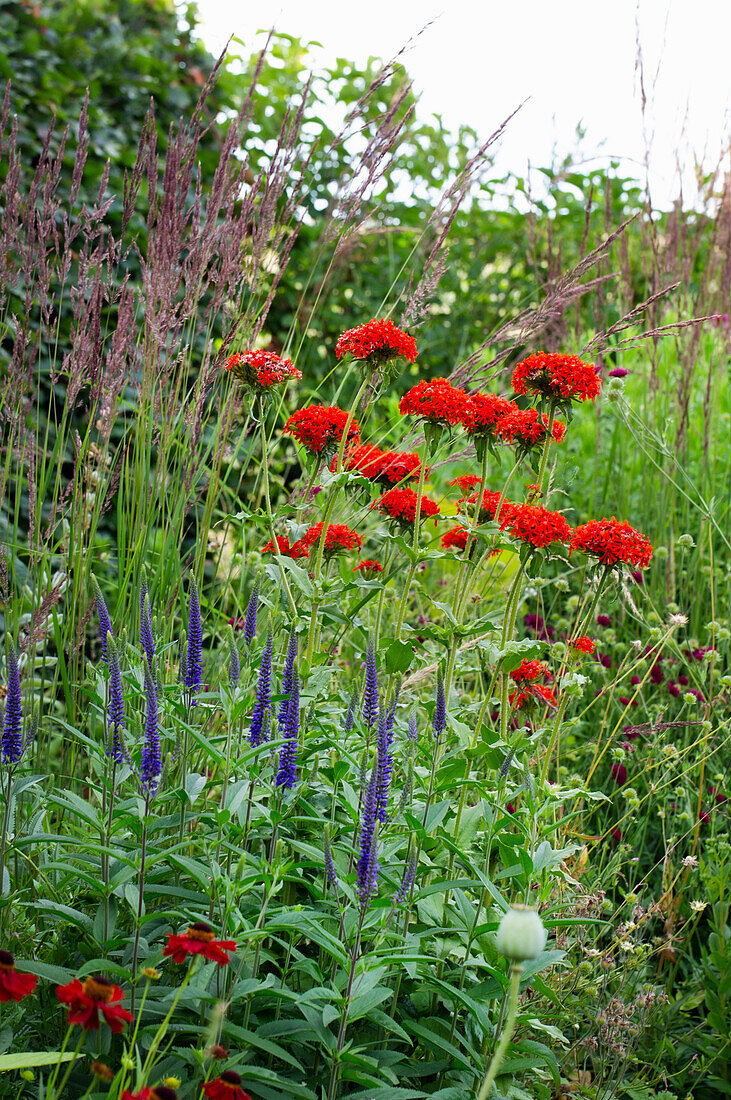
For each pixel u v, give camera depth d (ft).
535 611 14.26
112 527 13.87
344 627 9.22
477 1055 6.36
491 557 10.51
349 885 6.20
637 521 14.39
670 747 9.50
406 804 6.58
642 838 10.27
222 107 19.02
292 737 6.30
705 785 11.07
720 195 16.78
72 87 16.43
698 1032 8.61
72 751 9.03
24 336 9.86
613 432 15.17
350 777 7.56
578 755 11.13
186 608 10.37
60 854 7.02
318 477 9.16
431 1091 6.57
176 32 19.47
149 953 6.43
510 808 8.57
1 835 6.42
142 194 15.99
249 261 11.36
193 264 10.85
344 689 10.02
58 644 9.23
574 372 7.91
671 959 9.32
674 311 17.11
